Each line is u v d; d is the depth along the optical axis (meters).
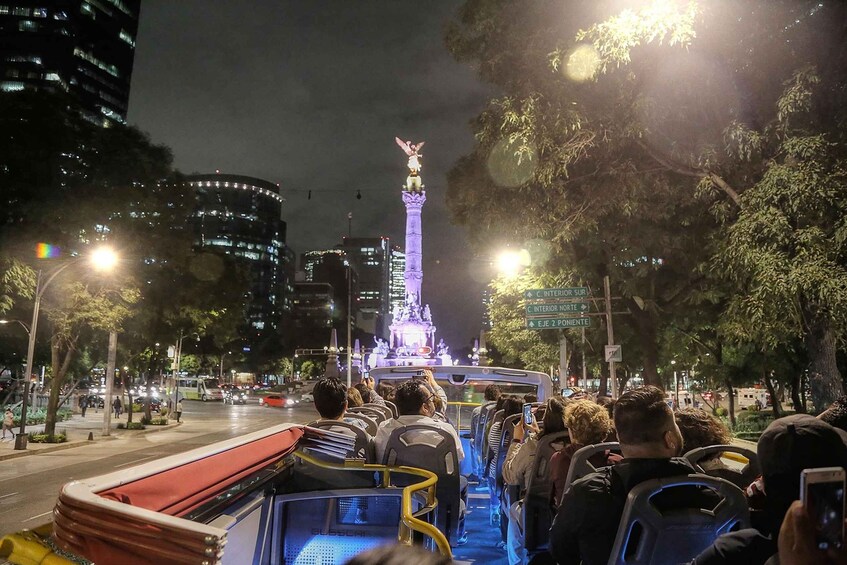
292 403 65.12
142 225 29.25
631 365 35.62
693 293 18.88
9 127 23.94
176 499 2.53
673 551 2.83
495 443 8.60
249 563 3.59
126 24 141.75
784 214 10.70
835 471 1.35
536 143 12.84
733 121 11.67
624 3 11.57
